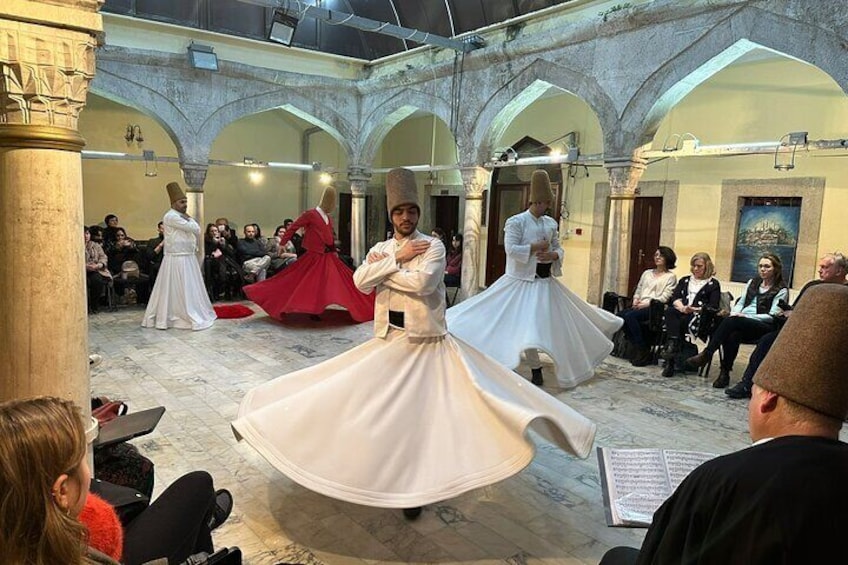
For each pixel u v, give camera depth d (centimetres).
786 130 737
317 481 245
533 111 1059
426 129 1264
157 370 531
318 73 1002
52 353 220
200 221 921
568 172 998
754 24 543
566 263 1013
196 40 884
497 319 486
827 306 110
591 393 496
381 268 275
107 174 1078
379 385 268
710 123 811
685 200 844
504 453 247
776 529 95
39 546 94
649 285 621
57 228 218
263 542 263
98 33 223
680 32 600
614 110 668
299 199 1311
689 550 106
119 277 850
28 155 212
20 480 92
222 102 916
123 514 202
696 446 389
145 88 855
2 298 216
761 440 117
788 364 112
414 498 245
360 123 1037
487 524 285
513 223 493
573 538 275
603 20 655
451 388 274
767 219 763
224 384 494
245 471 333
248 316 796
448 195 1229
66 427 101
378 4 927
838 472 98
